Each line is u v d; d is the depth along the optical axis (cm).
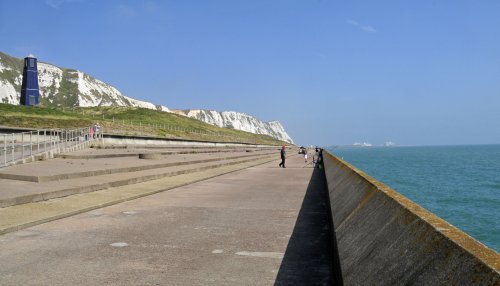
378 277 347
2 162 1989
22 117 5641
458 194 4338
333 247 719
